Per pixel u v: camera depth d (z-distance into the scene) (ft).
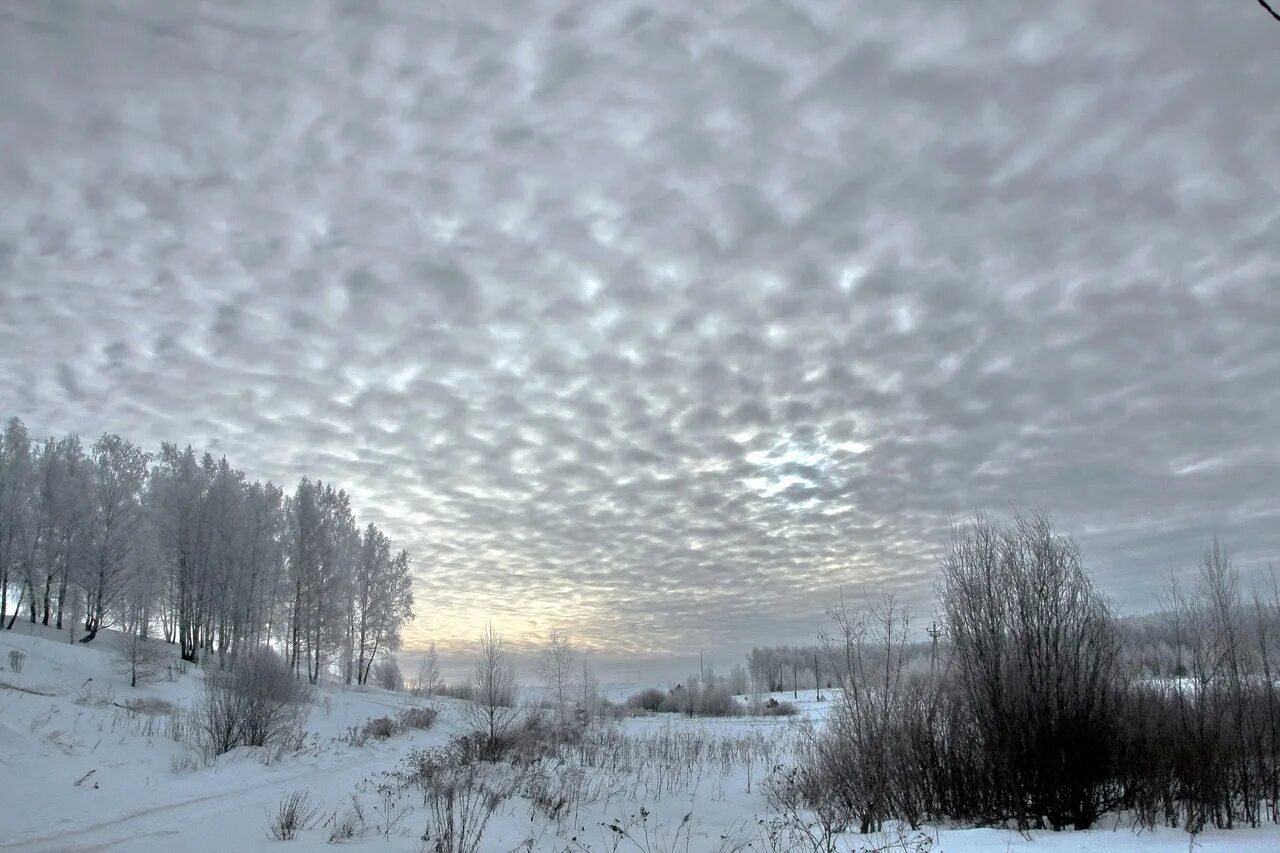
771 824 47.39
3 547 150.30
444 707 157.28
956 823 47.91
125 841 34.09
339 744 84.12
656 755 81.82
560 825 46.29
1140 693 47.06
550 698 136.87
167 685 117.19
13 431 163.12
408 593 222.89
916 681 53.31
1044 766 43.50
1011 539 49.70
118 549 151.53
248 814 40.98
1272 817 44.04
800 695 234.79
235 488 173.99
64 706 70.18
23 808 38.70
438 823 37.88
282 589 180.45
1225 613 49.44
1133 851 32.81
